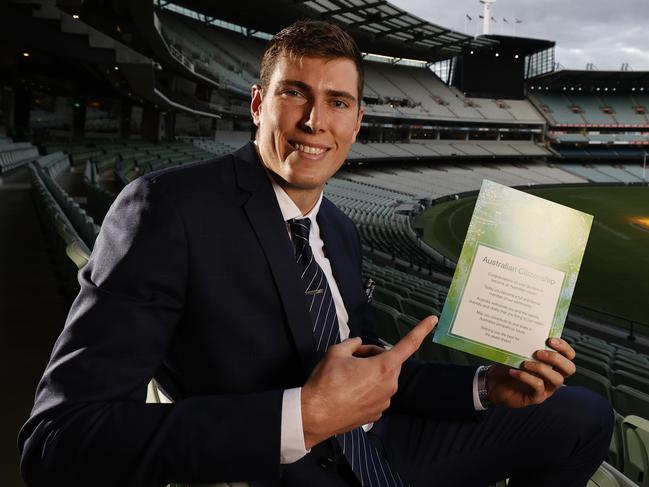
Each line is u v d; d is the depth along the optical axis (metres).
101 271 1.21
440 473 1.59
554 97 62.00
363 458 1.41
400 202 33.56
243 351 1.31
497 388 1.57
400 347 1.15
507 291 1.43
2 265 5.90
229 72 40.03
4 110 26.95
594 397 1.62
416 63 59.94
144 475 1.03
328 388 1.09
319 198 1.59
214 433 1.05
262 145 1.47
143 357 1.16
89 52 14.58
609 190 47.56
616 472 1.79
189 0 36.94
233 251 1.33
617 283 16.14
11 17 11.85
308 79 1.36
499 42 53.91
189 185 1.35
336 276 1.63
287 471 1.32
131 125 35.91
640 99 63.19
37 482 1.04
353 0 37.44
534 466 1.60
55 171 17.94
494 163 57.81
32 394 3.00
